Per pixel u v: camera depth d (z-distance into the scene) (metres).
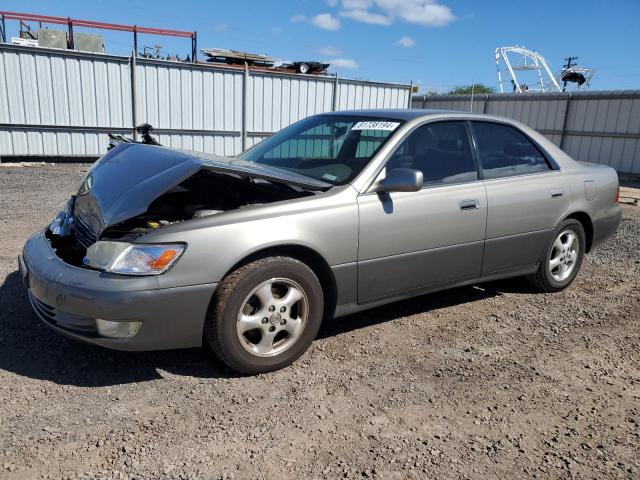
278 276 3.39
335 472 2.56
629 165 17.98
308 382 3.39
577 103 19.41
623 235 8.23
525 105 21.19
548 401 3.28
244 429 2.87
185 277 3.11
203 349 3.77
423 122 4.22
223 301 3.22
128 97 15.41
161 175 3.45
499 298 5.08
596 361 3.84
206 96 16.30
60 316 3.21
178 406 3.06
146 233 3.24
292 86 17.39
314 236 3.49
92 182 3.97
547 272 5.05
